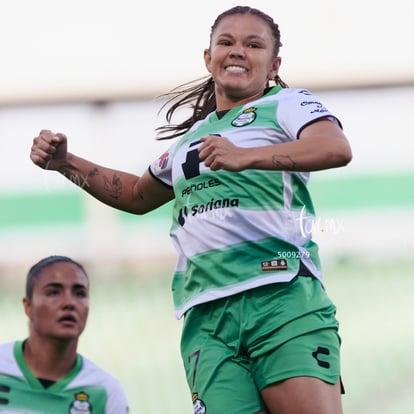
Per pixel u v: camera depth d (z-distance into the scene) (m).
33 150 14.45
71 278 13.86
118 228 46.97
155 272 46.66
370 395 36.00
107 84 48.56
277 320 12.60
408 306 42.69
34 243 46.38
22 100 48.03
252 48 13.69
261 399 12.69
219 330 12.97
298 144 12.08
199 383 12.92
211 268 12.93
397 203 46.34
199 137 13.52
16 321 42.69
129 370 38.31
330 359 12.54
